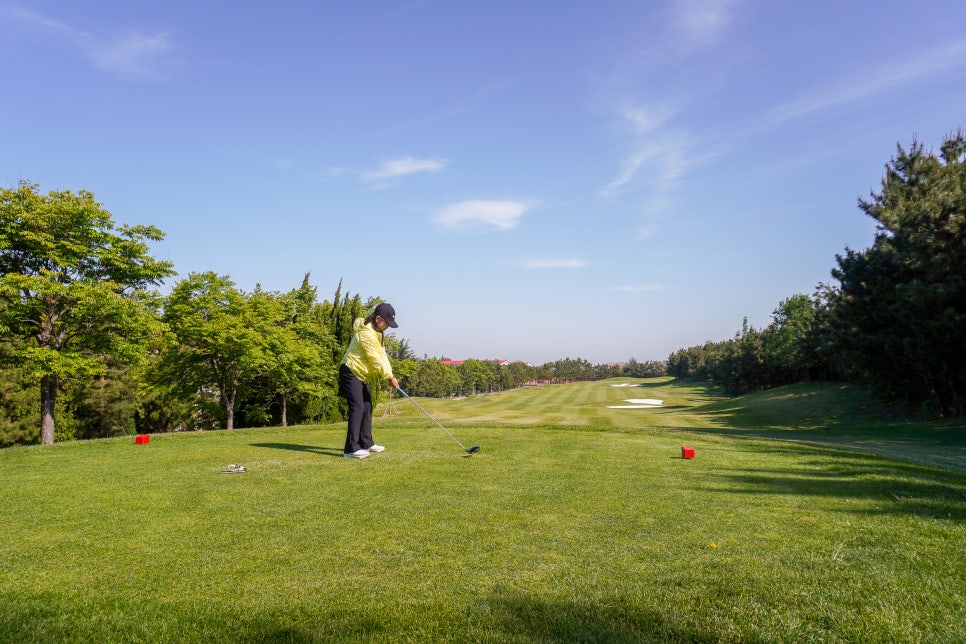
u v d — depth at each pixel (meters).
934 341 20.03
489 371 109.31
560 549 3.62
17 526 4.07
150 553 3.52
